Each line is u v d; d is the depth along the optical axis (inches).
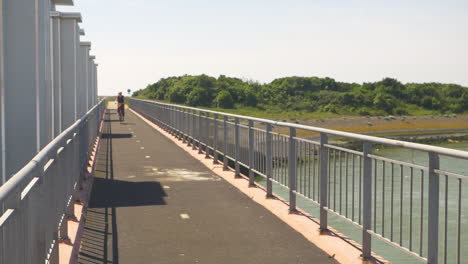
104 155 715.4
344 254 242.7
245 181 465.4
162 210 358.3
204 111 667.4
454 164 965.2
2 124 452.4
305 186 305.6
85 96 1226.6
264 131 390.6
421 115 5275.6
